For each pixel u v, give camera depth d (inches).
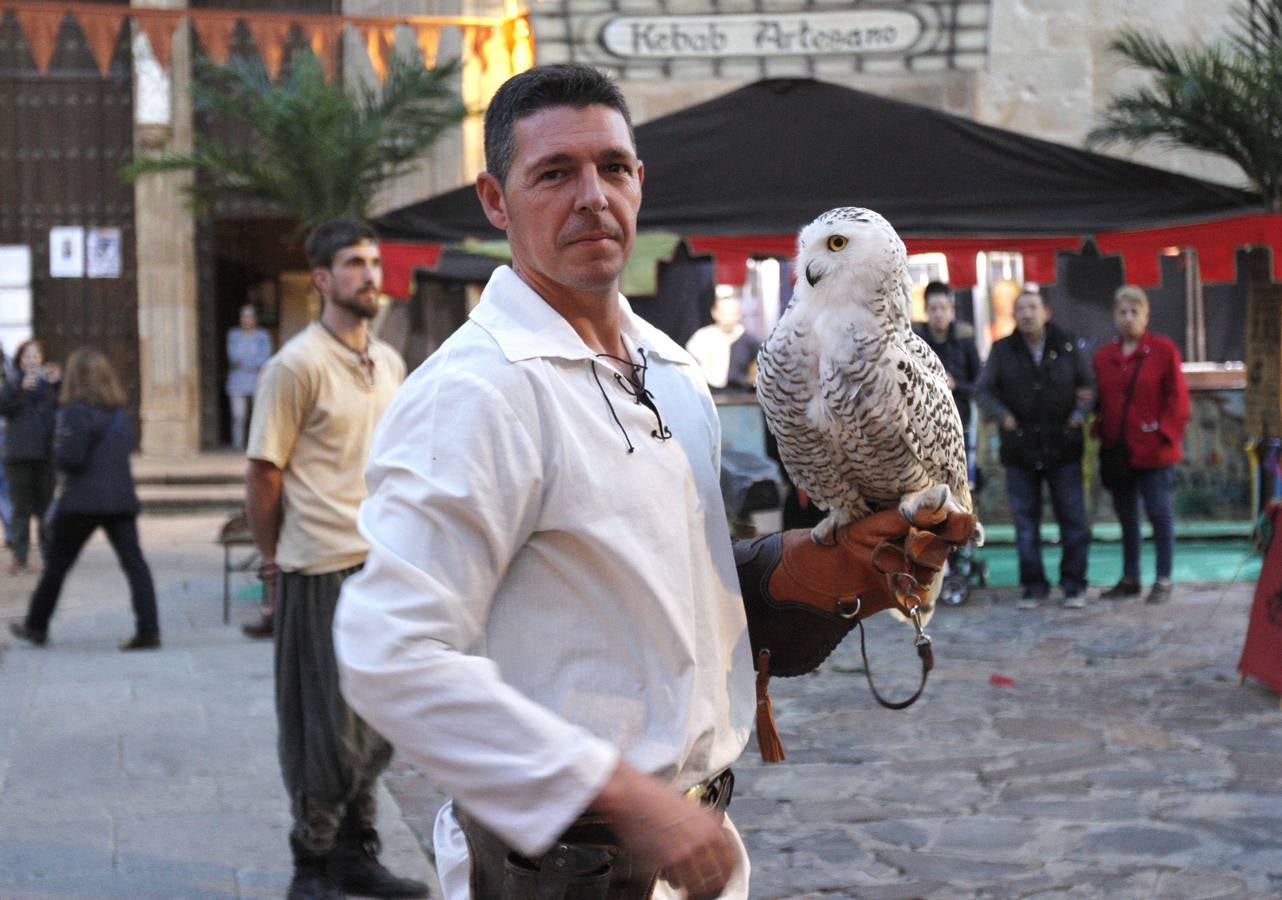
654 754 67.7
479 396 65.4
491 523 64.1
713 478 75.9
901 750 202.2
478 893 72.1
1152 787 183.3
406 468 64.8
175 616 310.2
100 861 157.3
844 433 84.5
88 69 611.5
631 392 71.7
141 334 616.1
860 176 295.3
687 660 69.1
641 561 67.7
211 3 598.2
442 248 301.9
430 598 62.4
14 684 243.1
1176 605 313.9
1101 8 470.3
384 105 451.5
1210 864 155.9
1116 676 245.9
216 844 163.3
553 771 59.6
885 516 78.5
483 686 61.2
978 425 403.2
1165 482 315.0
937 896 148.3
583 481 66.9
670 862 59.8
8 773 190.7
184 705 228.5
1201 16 471.5
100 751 201.6
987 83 471.2
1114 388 314.7
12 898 146.1
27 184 614.2
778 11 349.1
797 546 81.4
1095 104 472.4
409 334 425.1
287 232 697.6
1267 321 373.1
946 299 346.3
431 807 180.1
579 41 349.1
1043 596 314.7
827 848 163.2
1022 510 315.6
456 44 510.3
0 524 482.0
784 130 298.2
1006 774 190.2
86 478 268.8
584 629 67.7
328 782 139.3
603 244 69.9
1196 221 295.7
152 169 461.1
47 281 617.3
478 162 527.5
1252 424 378.9
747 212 294.0
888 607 81.4
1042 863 157.0
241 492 532.1
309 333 147.0
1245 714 219.5
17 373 383.2
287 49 591.2
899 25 352.2
